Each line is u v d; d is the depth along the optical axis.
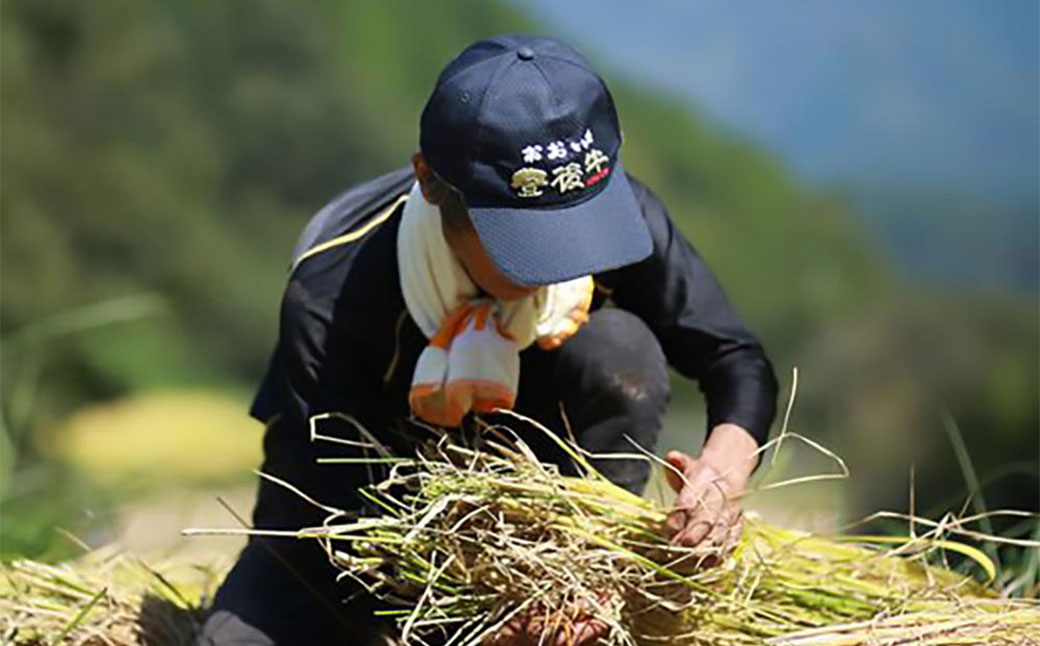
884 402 27.20
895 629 8.15
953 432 10.59
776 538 8.55
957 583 8.77
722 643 8.20
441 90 8.04
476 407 8.22
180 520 11.98
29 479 15.45
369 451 8.63
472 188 7.90
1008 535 10.11
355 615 8.92
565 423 8.63
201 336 49.69
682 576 8.07
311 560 8.85
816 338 40.66
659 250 8.76
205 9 55.94
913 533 8.67
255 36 56.44
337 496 8.62
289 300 8.65
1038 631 8.18
